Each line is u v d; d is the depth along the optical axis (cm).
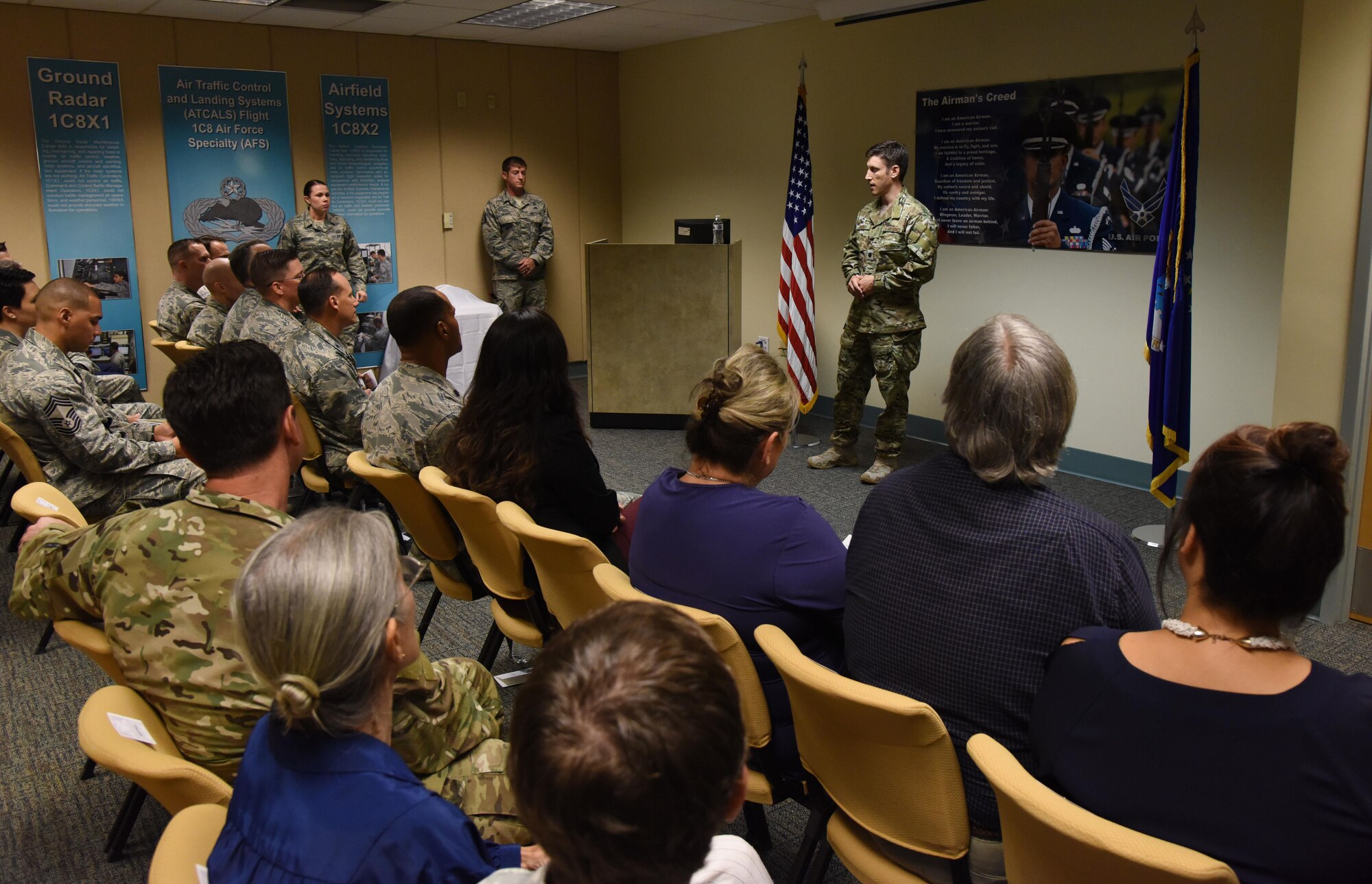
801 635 163
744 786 71
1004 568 130
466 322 599
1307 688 99
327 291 364
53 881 205
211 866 91
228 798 119
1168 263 369
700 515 165
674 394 613
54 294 321
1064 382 134
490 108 749
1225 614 104
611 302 604
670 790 64
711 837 68
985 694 131
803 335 559
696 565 164
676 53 741
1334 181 305
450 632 325
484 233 748
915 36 553
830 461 526
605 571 175
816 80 624
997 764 114
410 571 107
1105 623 129
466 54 732
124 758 116
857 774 144
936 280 564
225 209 657
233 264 466
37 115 587
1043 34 488
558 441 235
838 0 567
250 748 96
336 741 92
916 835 140
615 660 67
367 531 96
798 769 170
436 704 143
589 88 795
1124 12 452
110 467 319
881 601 141
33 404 304
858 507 459
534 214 745
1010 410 132
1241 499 100
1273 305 416
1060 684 116
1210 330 441
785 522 161
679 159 756
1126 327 472
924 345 578
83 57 596
